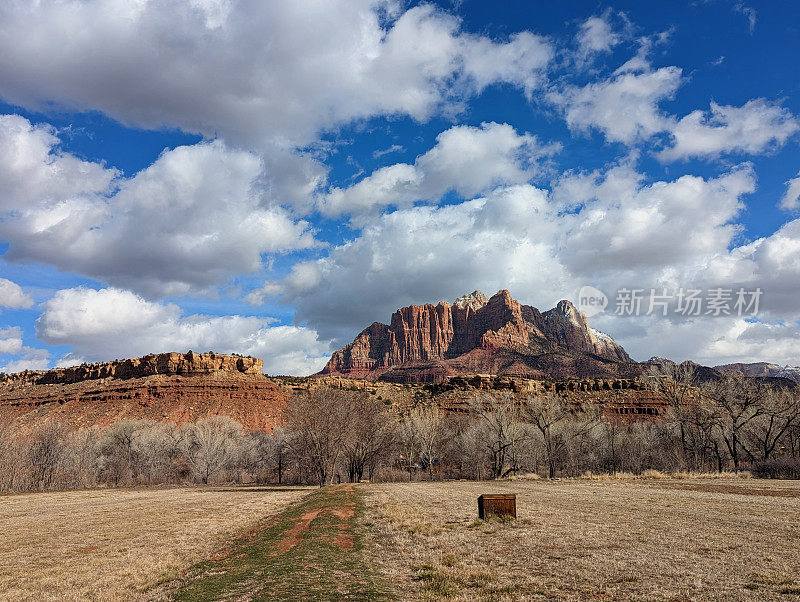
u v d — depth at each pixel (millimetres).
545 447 83250
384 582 13672
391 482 67250
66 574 17672
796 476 53062
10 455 77812
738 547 16781
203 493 61281
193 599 13211
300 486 77062
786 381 85312
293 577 14102
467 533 20938
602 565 14781
